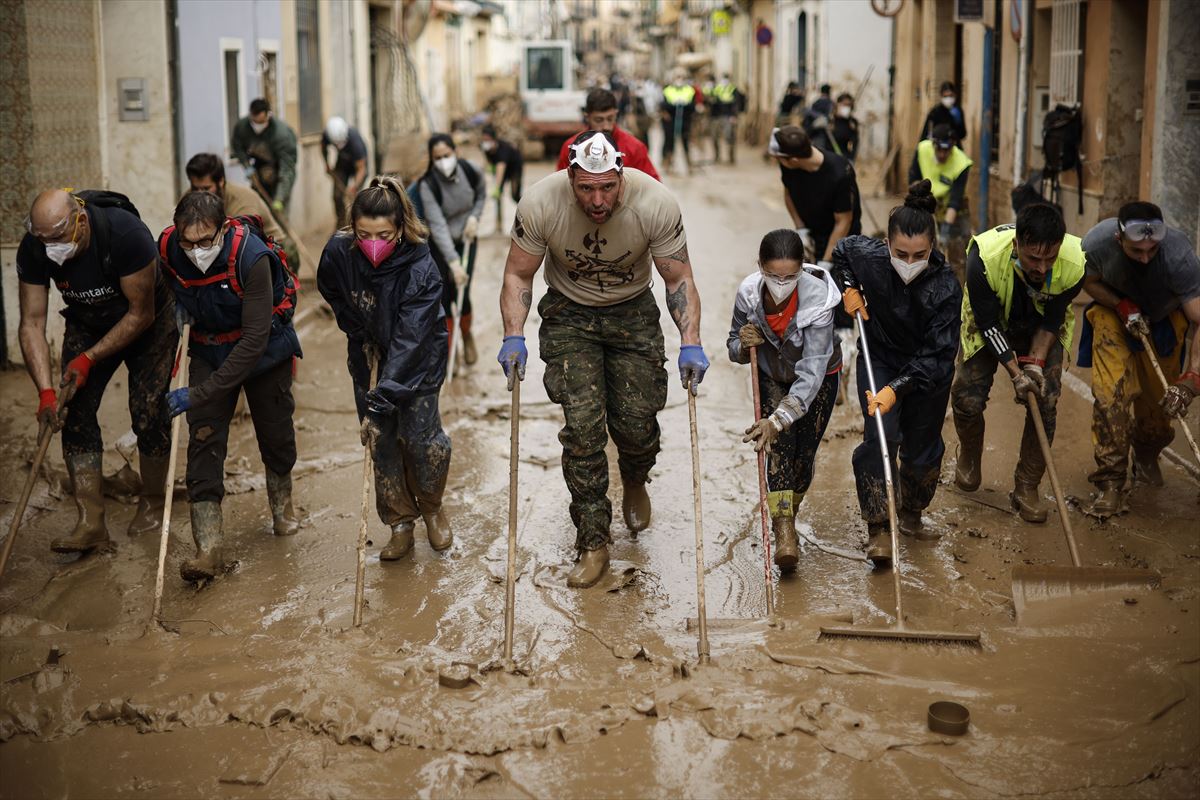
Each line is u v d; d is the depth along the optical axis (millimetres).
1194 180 12445
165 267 6676
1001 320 7293
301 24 20734
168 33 13789
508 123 41219
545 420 9859
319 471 8703
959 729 4898
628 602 6391
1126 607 6023
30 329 6758
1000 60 19531
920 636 5676
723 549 7156
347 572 6883
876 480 6785
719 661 5484
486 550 7199
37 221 6422
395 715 5055
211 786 4707
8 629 6039
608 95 9531
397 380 6527
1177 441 8891
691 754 4797
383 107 28109
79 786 4746
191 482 6758
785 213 23312
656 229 6348
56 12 10875
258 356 6691
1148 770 4660
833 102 25297
